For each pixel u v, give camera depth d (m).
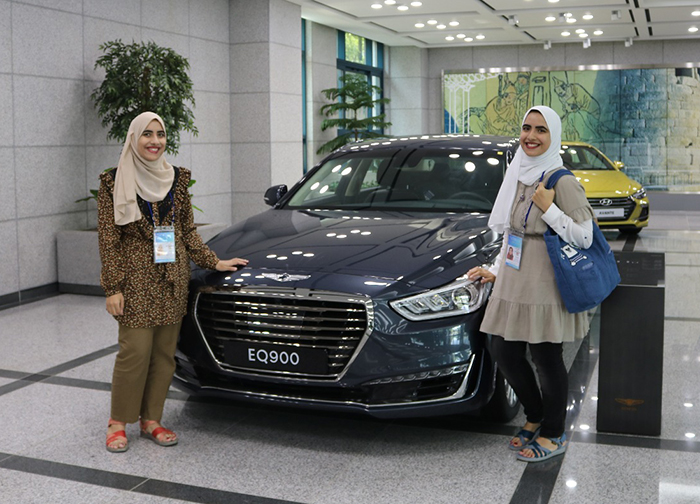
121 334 3.41
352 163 4.84
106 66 7.33
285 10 10.39
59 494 2.99
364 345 3.22
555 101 15.80
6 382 4.45
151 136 3.29
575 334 3.22
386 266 3.39
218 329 3.46
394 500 2.92
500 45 15.92
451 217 4.11
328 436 3.59
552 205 3.02
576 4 11.29
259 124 10.20
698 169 15.27
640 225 10.44
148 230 3.33
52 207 7.21
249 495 2.98
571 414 3.82
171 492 3.01
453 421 3.77
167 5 8.95
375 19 12.55
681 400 4.05
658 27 13.39
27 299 6.92
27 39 6.90
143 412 3.60
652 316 3.46
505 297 3.18
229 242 3.87
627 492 2.96
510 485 3.04
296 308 3.31
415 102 16.11
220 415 3.89
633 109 15.42
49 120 7.16
